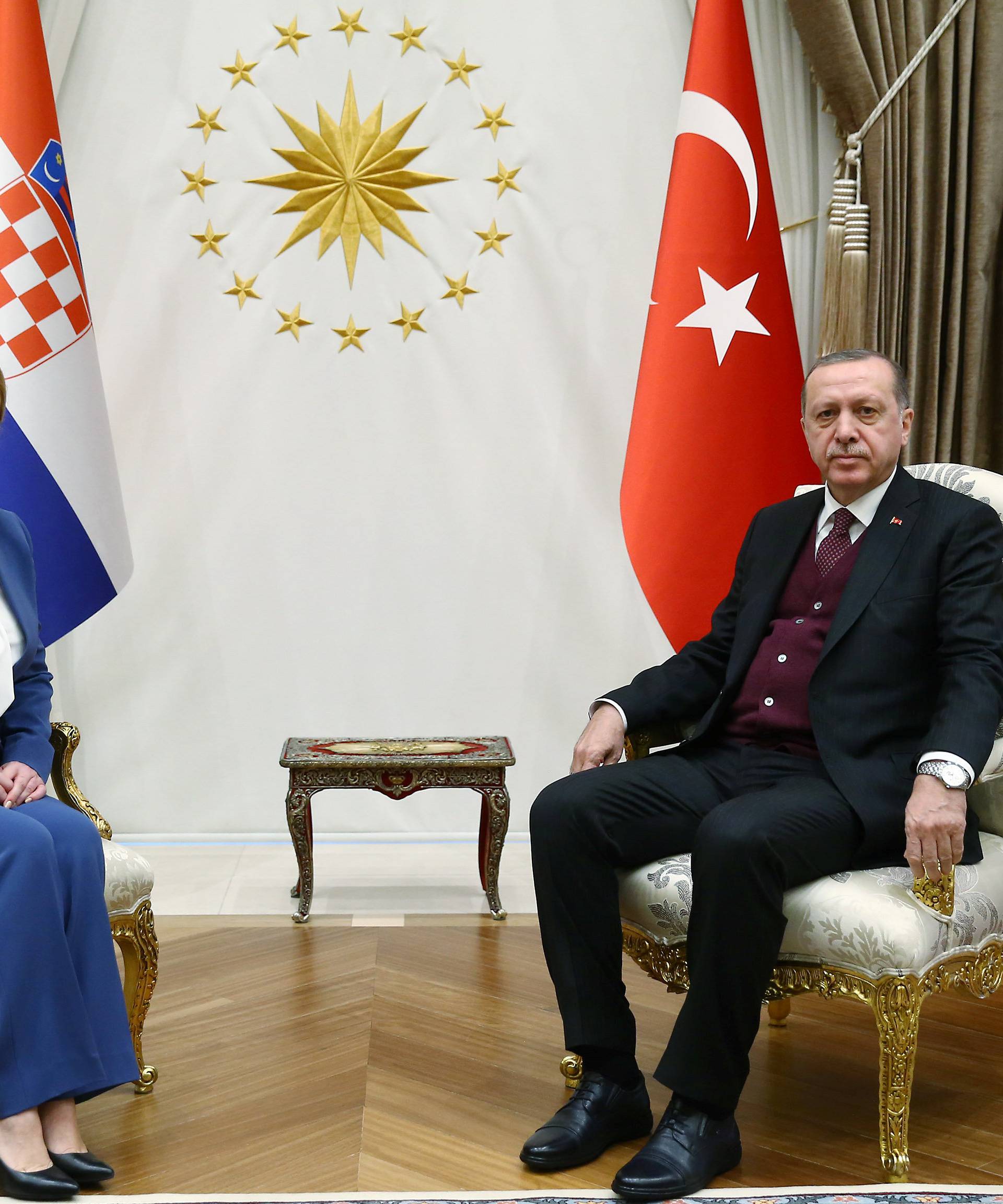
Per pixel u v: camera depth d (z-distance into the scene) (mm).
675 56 4109
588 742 2320
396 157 4082
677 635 3701
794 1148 2068
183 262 4066
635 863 2170
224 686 4184
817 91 4043
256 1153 2037
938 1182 1942
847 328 3848
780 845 1925
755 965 1913
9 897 1883
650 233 4148
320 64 4062
